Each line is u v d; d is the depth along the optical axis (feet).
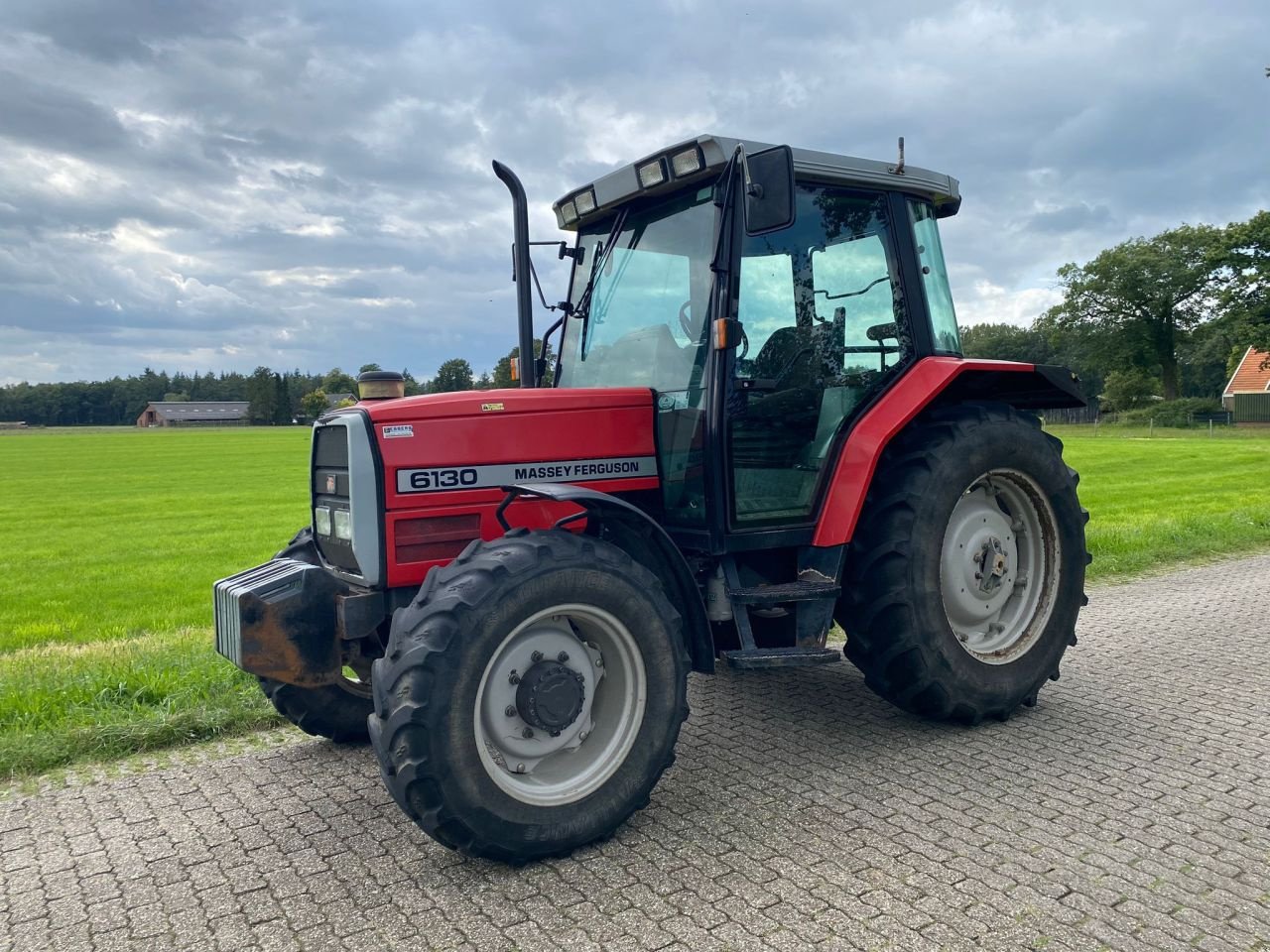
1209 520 35.14
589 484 12.48
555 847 10.06
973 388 15.53
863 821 10.85
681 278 13.02
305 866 10.19
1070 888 9.24
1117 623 20.58
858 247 14.05
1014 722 14.28
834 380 13.70
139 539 50.65
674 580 11.80
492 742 10.24
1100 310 203.92
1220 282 153.58
